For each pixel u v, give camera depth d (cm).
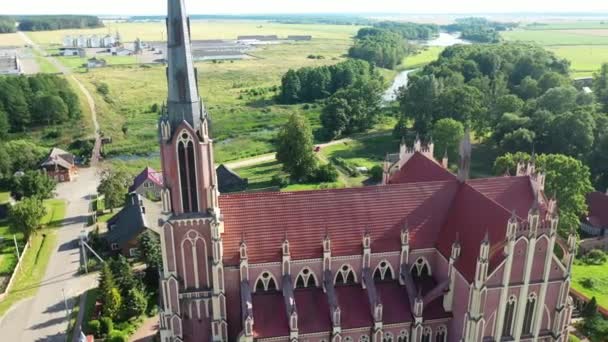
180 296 7219
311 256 7400
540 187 8431
